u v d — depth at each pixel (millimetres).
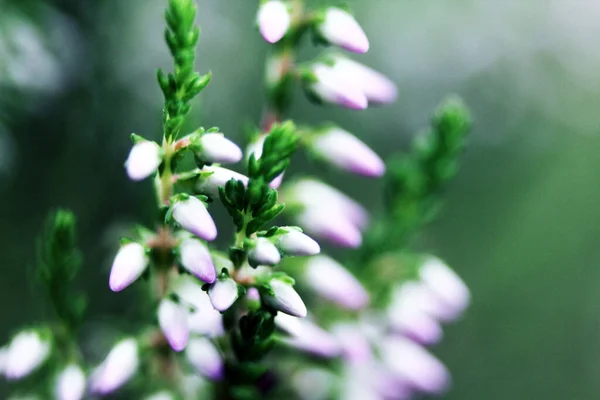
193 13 118
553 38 247
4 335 170
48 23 171
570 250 224
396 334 151
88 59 176
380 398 144
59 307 133
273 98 135
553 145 239
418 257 151
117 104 180
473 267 220
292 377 139
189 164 128
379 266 150
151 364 127
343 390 141
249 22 211
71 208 172
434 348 217
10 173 168
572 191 229
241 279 116
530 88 244
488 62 240
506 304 221
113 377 124
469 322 219
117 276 117
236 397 123
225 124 204
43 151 171
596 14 253
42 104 170
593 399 221
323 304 145
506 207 228
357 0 229
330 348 131
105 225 172
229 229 184
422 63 234
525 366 220
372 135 224
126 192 174
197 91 116
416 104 230
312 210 135
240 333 120
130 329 160
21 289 172
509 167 235
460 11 238
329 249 176
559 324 222
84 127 174
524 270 222
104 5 179
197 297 120
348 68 133
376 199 214
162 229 118
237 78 208
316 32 132
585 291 224
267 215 115
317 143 135
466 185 228
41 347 131
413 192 151
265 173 116
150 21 188
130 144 178
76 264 134
